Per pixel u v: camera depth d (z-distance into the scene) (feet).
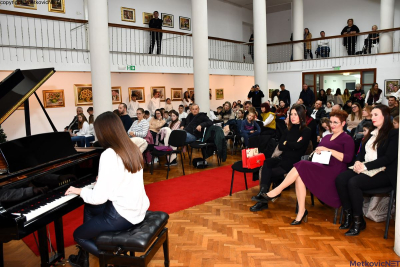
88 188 8.63
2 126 28.89
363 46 43.57
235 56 54.03
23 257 10.46
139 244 7.55
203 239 11.38
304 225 12.42
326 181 12.26
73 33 34.14
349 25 46.14
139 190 8.23
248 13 58.59
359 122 21.44
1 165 8.33
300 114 13.89
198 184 18.42
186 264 9.71
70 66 28.96
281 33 57.72
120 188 7.97
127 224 8.08
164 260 9.14
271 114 24.45
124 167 7.94
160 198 15.99
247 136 23.66
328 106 35.24
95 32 23.18
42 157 9.25
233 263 9.71
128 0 40.01
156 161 25.12
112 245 7.71
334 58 42.75
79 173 9.93
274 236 11.50
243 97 54.24
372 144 11.59
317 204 14.79
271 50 57.06
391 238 11.07
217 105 49.29
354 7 48.65
